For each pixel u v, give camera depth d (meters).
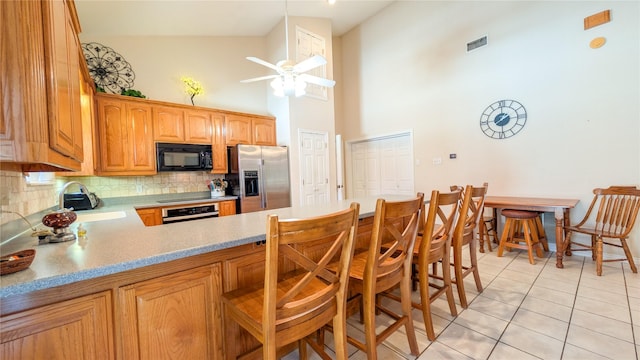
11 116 0.81
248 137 4.25
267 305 0.96
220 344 1.30
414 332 1.72
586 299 2.14
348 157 5.91
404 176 5.00
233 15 3.88
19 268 0.85
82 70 2.20
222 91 4.43
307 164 4.54
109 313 1.00
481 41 3.85
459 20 4.07
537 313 1.99
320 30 4.77
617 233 2.69
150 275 1.09
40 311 0.86
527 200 3.23
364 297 1.40
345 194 5.96
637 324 1.79
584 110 3.08
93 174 2.86
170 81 3.97
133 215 2.28
